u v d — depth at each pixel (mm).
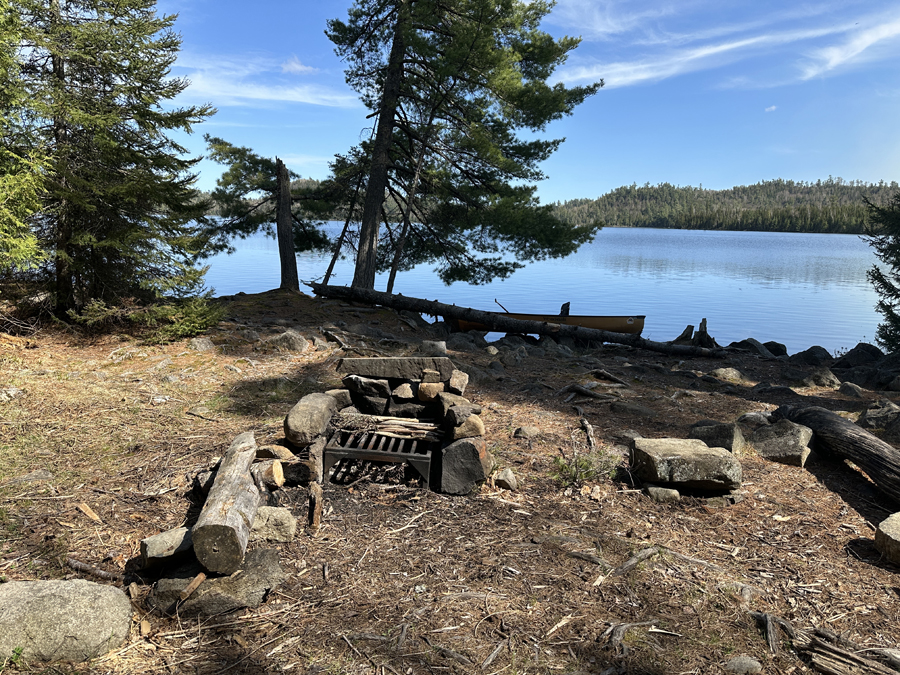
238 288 36875
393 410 5430
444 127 16438
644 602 3387
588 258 98000
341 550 3830
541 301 38625
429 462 4734
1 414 5922
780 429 6016
